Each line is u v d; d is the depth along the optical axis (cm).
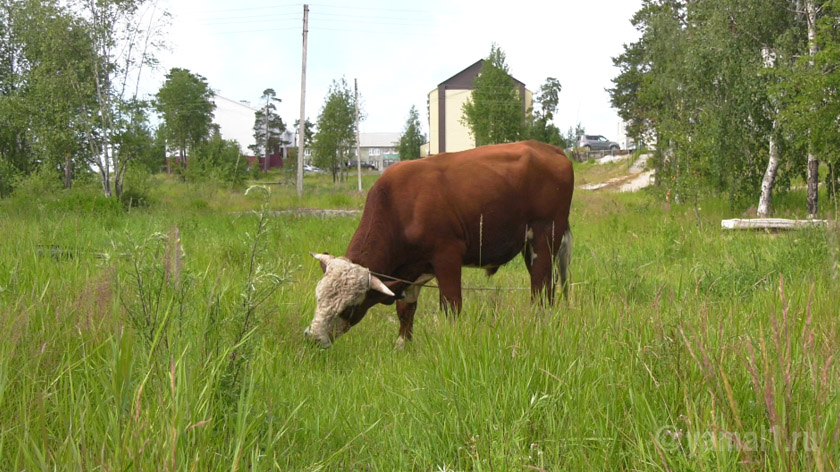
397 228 629
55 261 630
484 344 428
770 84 1816
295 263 951
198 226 1357
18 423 289
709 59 1936
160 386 293
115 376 291
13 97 2389
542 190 701
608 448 316
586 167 5409
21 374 338
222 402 335
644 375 366
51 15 2395
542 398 350
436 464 330
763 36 1955
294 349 559
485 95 4866
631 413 337
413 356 555
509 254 699
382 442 351
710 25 1959
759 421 304
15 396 320
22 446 248
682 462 284
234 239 1080
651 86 2436
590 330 445
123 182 2522
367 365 530
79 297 448
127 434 256
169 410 272
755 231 1339
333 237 1256
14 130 2552
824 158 1552
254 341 382
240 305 390
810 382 320
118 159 2498
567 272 732
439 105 7638
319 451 345
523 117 4988
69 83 2366
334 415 383
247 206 2495
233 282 645
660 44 2434
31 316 420
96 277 490
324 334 549
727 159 1945
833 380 320
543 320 461
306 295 693
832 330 422
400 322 643
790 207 1978
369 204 635
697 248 1107
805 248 830
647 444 305
